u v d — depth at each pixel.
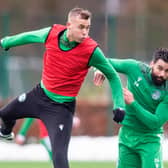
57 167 23.48
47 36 24.03
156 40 55.91
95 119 53.06
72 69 23.77
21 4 89.62
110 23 53.62
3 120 25.09
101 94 53.69
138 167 26.64
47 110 24.25
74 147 48.62
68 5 91.06
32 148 48.44
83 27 23.19
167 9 91.62
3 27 53.06
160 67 24.94
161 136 26.33
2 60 52.66
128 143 26.28
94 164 42.38
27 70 53.19
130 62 26.14
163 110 25.52
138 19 55.47
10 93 52.66
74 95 24.25
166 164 42.22
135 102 25.00
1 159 45.22
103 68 23.70
